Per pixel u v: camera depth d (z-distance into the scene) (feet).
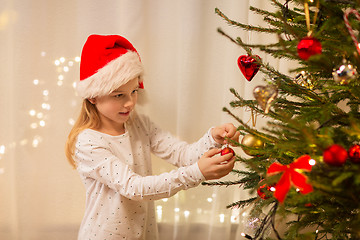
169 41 5.63
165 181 4.38
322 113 3.27
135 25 5.46
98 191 4.84
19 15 5.37
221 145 4.90
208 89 5.70
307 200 3.05
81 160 4.76
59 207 5.82
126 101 4.72
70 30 5.52
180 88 5.63
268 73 4.02
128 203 4.87
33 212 5.77
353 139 3.28
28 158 5.66
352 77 3.02
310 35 3.22
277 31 3.63
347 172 2.87
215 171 4.21
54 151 5.71
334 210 3.29
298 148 3.22
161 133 5.39
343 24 3.20
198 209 5.99
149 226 5.35
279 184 3.14
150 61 5.65
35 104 5.58
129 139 5.04
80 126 4.94
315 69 3.33
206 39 5.57
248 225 4.43
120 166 4.59
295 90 3.74
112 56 4.62
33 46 5.46
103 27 5.54
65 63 5.57
